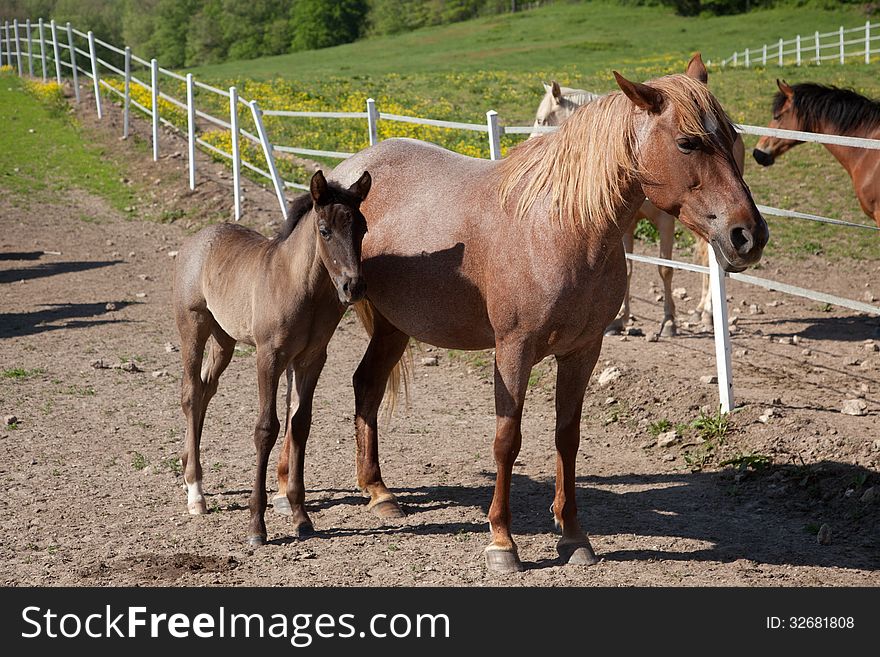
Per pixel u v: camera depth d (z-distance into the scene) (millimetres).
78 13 102938
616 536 5012
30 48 26594
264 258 4930
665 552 4770
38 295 11445
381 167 5348
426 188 5020
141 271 12617
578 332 4367
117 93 22625
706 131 3914
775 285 6645
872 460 5520
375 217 5180
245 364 8914
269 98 23312
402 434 6969
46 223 15023
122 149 18891
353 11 92438
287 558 4707
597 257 4238
